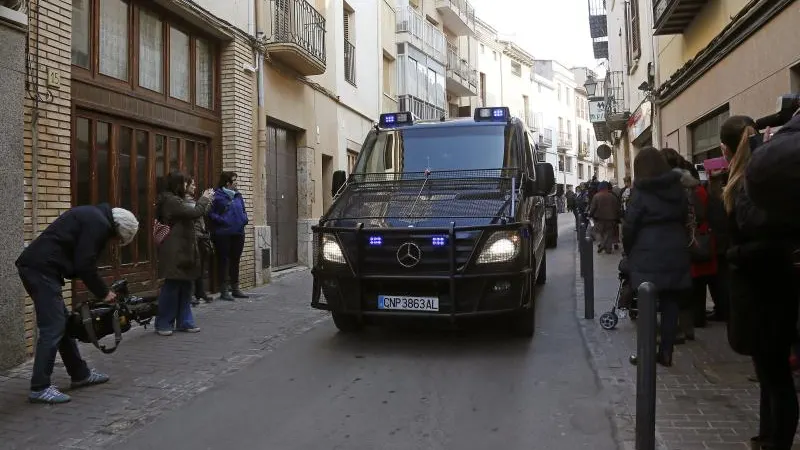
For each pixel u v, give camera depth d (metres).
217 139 10.35
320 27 13.52
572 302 8.99
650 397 3.49
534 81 47.84
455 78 28.70
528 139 8.62
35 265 4.96
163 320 7.26
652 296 3.51
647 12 15.87
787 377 3.39
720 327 6.93
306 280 11.74
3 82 5.63
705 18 10.84
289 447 4.10
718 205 6.38
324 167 15.26
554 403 4.82
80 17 7.27
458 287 6.09
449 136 7.83
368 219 6.58
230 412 4.78
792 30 7.45
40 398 4.95
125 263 8.00
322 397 5.09
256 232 10.95
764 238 3.15
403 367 5.88
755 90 8.61
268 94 11.67
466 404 4.85
